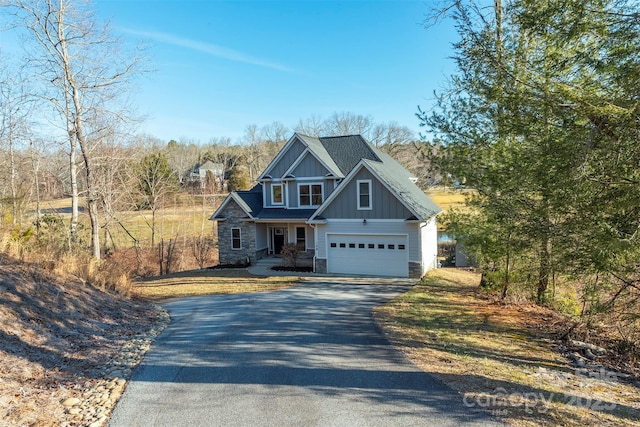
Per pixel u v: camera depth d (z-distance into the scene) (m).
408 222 17.48
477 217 11.23
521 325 10.12
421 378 6.04
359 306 11.88
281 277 18.55
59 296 9.26
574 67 7.06
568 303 11.03
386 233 18.06
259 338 8.44
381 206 18.09
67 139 19.45
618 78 6.20
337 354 7.26
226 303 12.91
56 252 12.62
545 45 7.53
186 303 13.34
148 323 10.02
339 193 18.80
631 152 5.98
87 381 5.99
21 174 25.36
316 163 22.31
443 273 19.80
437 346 7.75
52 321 8.03
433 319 10.22
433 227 22.53
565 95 6.39
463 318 10.53
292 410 5.06
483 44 7.95
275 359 7.03
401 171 24.66
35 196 27.48
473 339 8.44
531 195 8.24
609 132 6.04
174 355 7.34
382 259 18.25
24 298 8.29
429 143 11.53
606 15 6.25
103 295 11.28
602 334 9.15
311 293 14.38
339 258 19.06
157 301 13.93
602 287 7.49
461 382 5.86
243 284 17.14
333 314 10.77
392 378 6.05
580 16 6.32
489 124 10.54
